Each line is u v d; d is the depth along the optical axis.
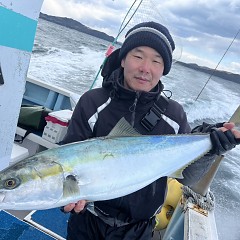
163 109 0.89
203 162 0.89
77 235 0.92
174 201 1.52
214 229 1.17
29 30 1.05
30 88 2.48
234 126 0.84
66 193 0.68
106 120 0.86
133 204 0.86
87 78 6.33
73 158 0.70
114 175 0.73
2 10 0.90
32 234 1.22
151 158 0.79
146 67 0.83
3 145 1.14
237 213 3.19
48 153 0.69
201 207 1.31
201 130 0.93
